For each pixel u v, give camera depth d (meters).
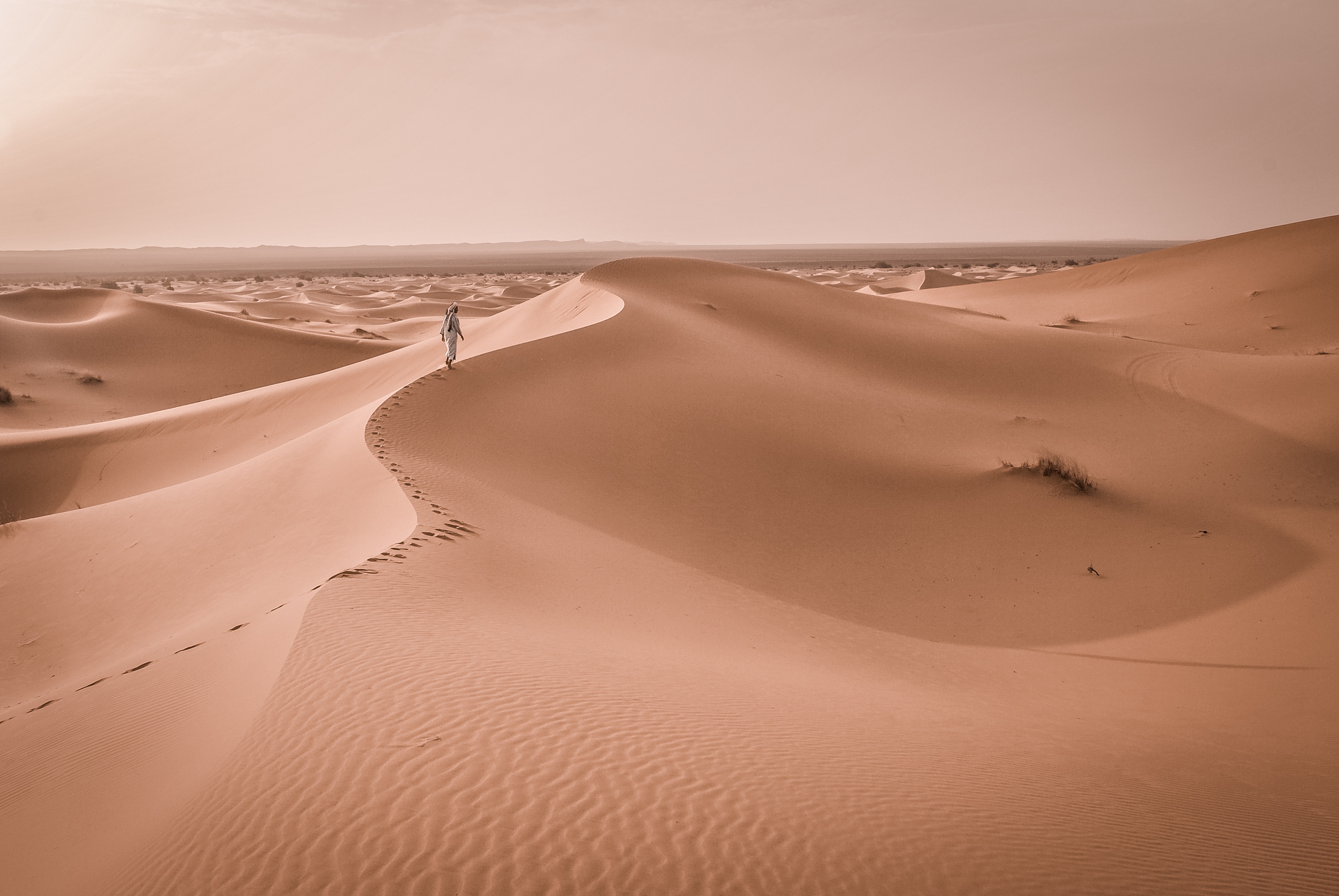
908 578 14.54
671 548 14.55
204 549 13.77
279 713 5.88
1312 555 14.84
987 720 8.41
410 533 11.55
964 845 5.13
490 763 5.29
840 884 4.43
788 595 13.40
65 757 6.69
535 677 7.02
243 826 4.61
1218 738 8.54
